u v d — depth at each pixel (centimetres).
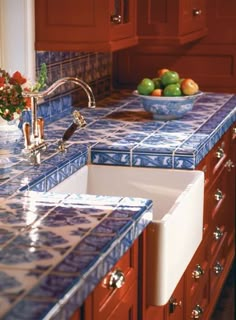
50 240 194
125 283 220
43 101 357
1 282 167
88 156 306
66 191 282
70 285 166
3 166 267
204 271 350
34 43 344
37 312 153
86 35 341
